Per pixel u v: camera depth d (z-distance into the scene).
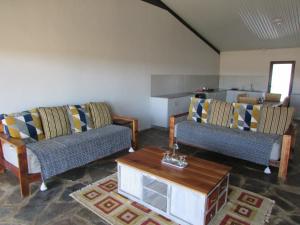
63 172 2.92
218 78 7.79
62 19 3.38
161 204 2.21
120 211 2.18
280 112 3.37
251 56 7.14
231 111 3.74
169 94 5.66
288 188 2.63
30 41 3.08
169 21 5.36
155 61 5.14
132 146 3.76
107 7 3.97
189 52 6.20
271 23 5.17
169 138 4.11
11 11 2.87
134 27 4.52
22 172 2.37
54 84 3.42
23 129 2.83
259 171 3.08
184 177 2.01
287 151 2.81
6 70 2.92
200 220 1.89
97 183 2.70
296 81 6.44
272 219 2.08
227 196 2.38
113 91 4.30
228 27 5.80
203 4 4.90
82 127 3.39
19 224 1.99
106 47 4.05
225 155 3.60
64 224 2.00
